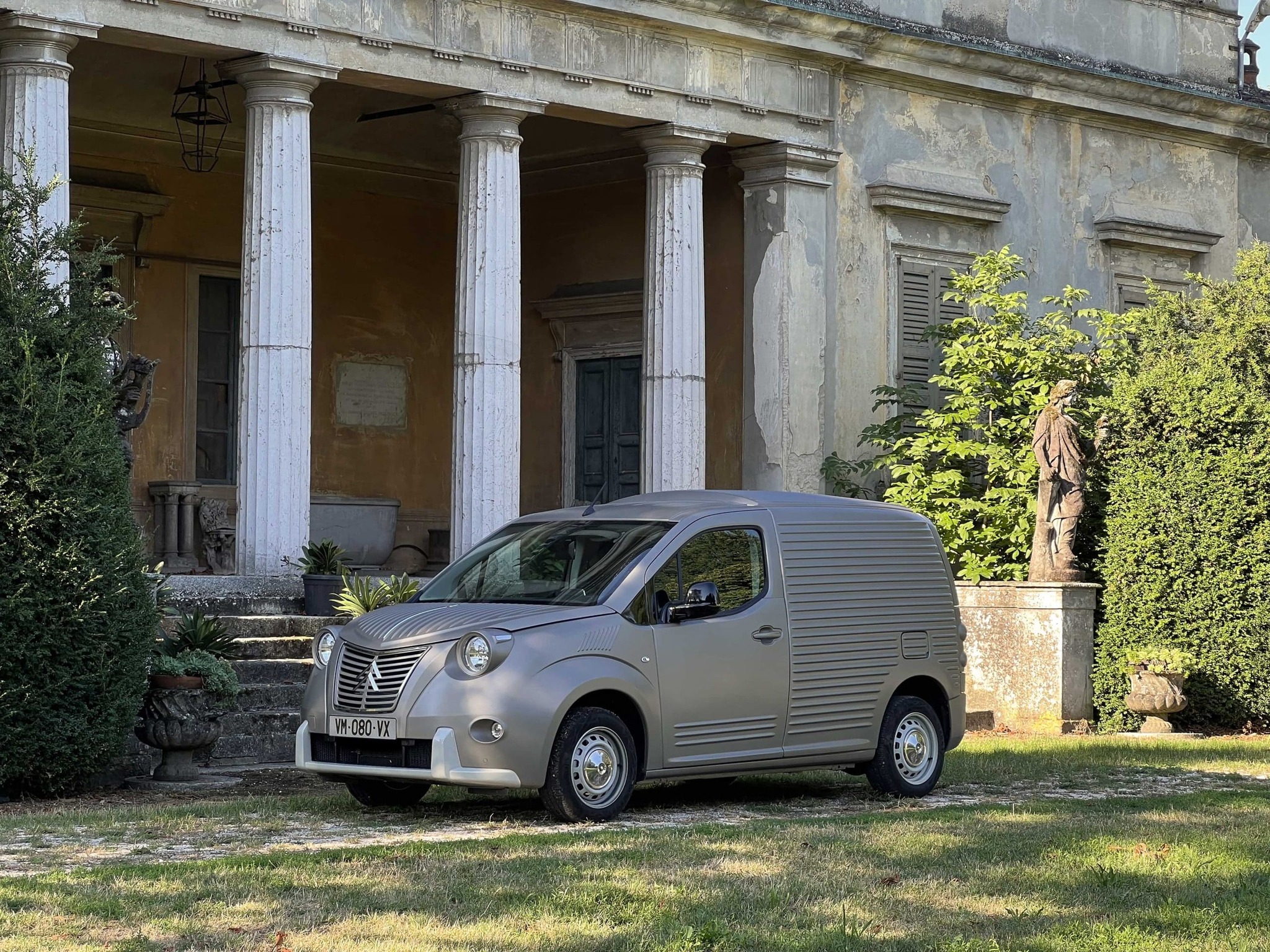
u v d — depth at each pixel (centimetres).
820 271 2256
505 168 1958
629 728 1124
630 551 1162
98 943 711
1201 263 2725
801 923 782
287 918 763
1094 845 991
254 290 1800
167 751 1341
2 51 1653
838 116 2277
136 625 1278
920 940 751
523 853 937
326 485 2511
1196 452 1917
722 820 1121
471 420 1938
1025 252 2494
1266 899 850
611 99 2036
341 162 2534
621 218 2497
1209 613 1903
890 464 2245
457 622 1095
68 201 1661
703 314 2159
